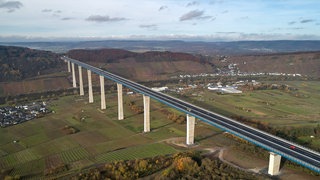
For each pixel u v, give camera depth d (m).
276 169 110.25
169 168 112.94
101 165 125.12
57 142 159.88
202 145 147.88
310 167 94.56
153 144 151.62
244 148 138.25
